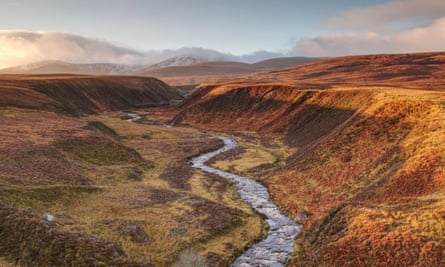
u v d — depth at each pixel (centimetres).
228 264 3278
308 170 6088
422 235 2864
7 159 4866
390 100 6519
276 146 9075
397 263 2719
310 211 4612
